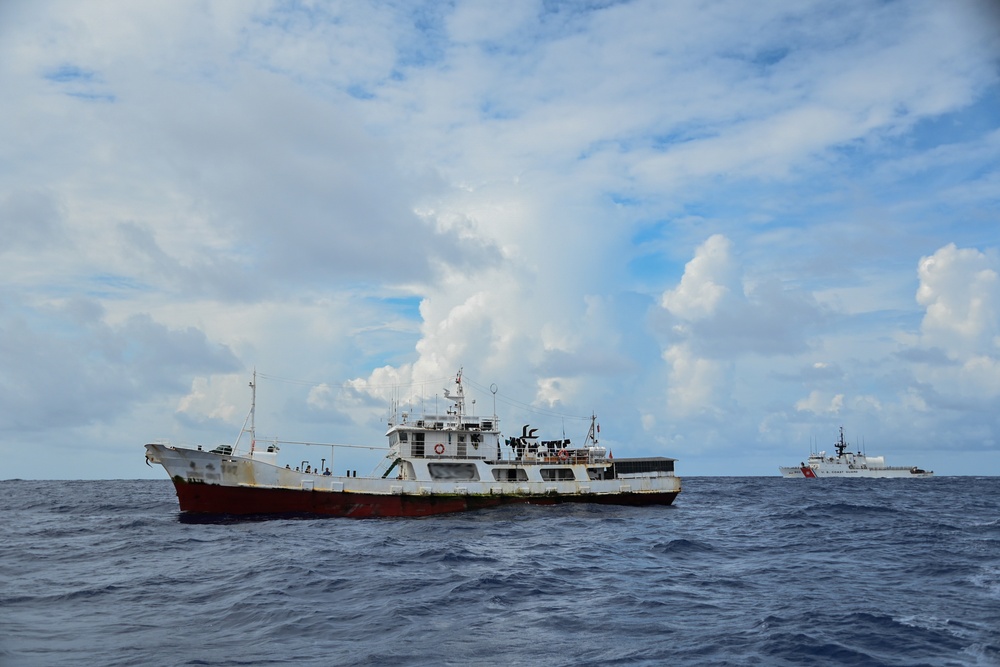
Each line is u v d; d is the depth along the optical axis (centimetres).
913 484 15938
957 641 2114
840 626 2284
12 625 2328
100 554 4025
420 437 6053
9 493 12825
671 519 5928
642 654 2012
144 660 1925
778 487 13675
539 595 2828
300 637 2173
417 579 3098
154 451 5466
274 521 5462
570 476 6406
